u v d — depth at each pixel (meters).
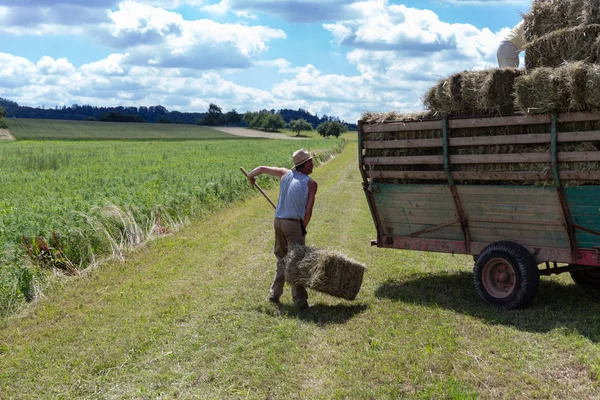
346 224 13.31
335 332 6.00
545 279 8.30
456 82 6.76
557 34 6.52
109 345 5.75
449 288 7.74
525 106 6.12
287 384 4.81
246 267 9.16
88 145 64.25
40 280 8.20
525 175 6.37
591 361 4.93
